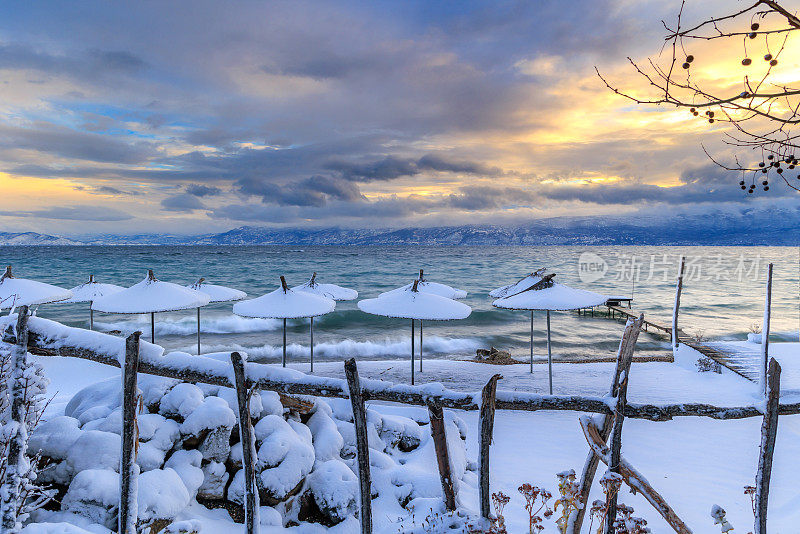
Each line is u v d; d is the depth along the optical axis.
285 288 12.89
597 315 36.28
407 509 4.87
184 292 10.95
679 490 6.71
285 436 4.82
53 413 7.09
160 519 3.65
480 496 2.56
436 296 13.39
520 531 4.59
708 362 16.47
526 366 17.33
